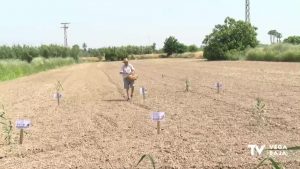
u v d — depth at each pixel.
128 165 10.28
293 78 30.55
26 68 58.78
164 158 10.73
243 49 82.00
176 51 138.88
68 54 108.06
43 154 11.71
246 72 39.94
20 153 11.84
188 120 15.75
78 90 30.45
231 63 61.78
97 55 148.88
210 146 11.70
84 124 15.91
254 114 16.17
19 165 10.68
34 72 61.97
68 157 11.26
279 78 31.11
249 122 14.72
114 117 17.22
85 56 153.62
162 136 13.23
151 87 29.48
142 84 32.41
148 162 10.44
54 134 14.23
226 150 11.21
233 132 13.31
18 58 75.00
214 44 82.38
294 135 12.52
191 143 12.13
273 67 45.53
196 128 14.22
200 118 16.03
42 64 70.56
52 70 70.38
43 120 17.19
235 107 18.14
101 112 18.81
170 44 139.12
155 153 11.23
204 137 12.82
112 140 12.99
